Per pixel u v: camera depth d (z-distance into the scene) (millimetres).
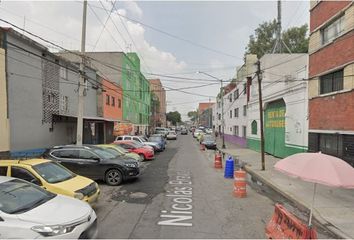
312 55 19562
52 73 22203
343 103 15758
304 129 21125
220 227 8250
